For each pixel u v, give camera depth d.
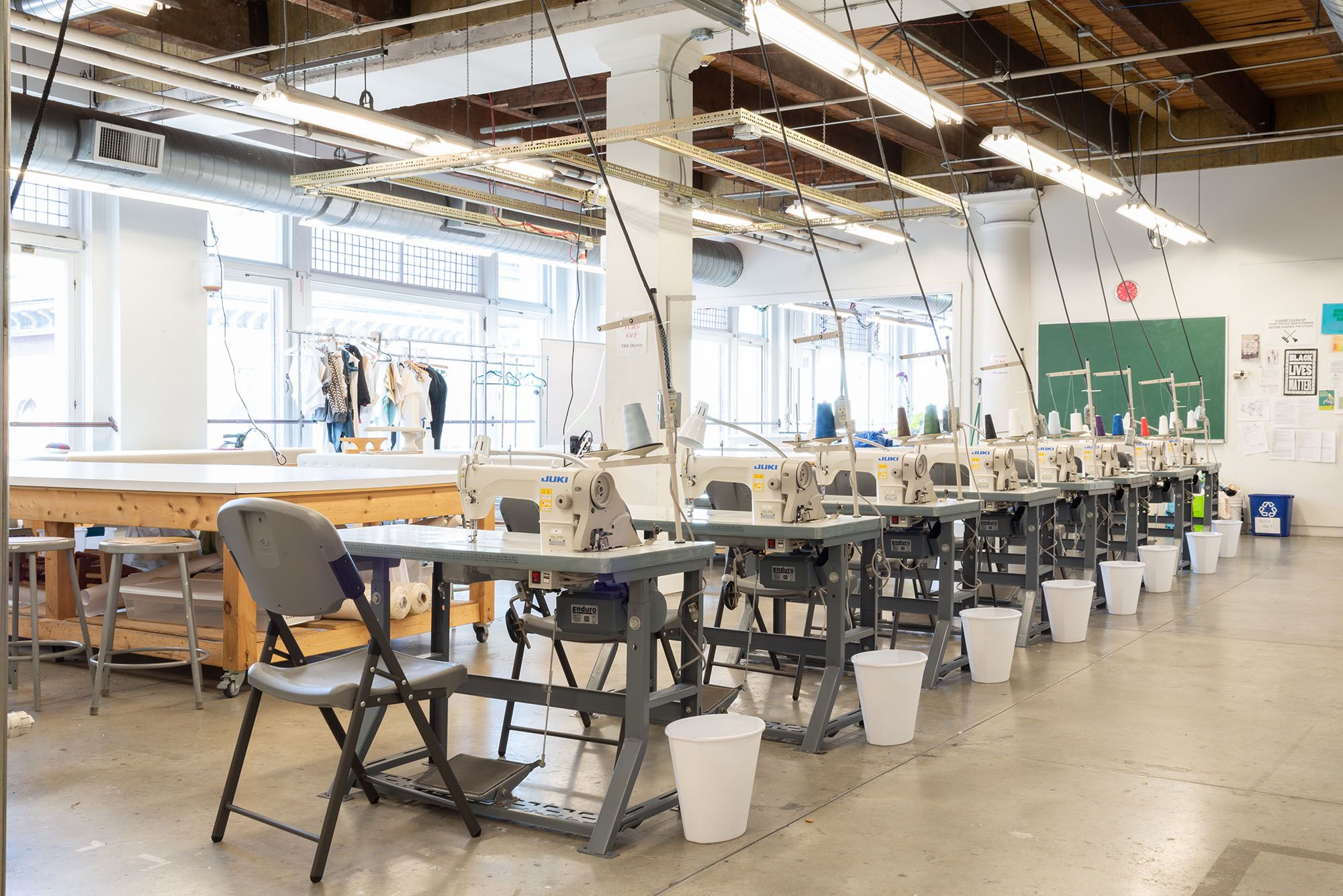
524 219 11.26
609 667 4.18
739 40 7.09
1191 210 11.13
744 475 3.87
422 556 3.09
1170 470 8.55
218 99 8.33
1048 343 11.80
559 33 6.84
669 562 3.04
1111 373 8.06
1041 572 6.10
